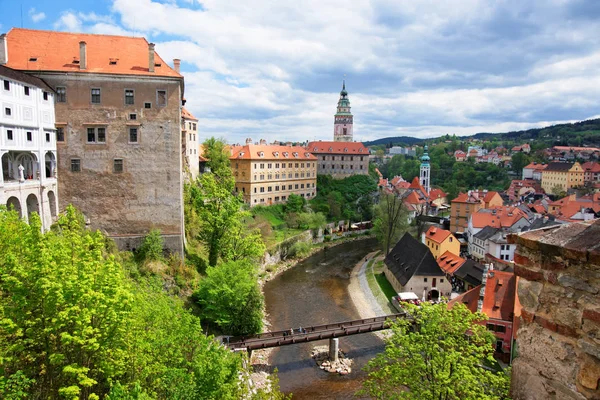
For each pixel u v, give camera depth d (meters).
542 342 6.72
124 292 17.98
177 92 43.84
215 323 41.25
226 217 49.53
